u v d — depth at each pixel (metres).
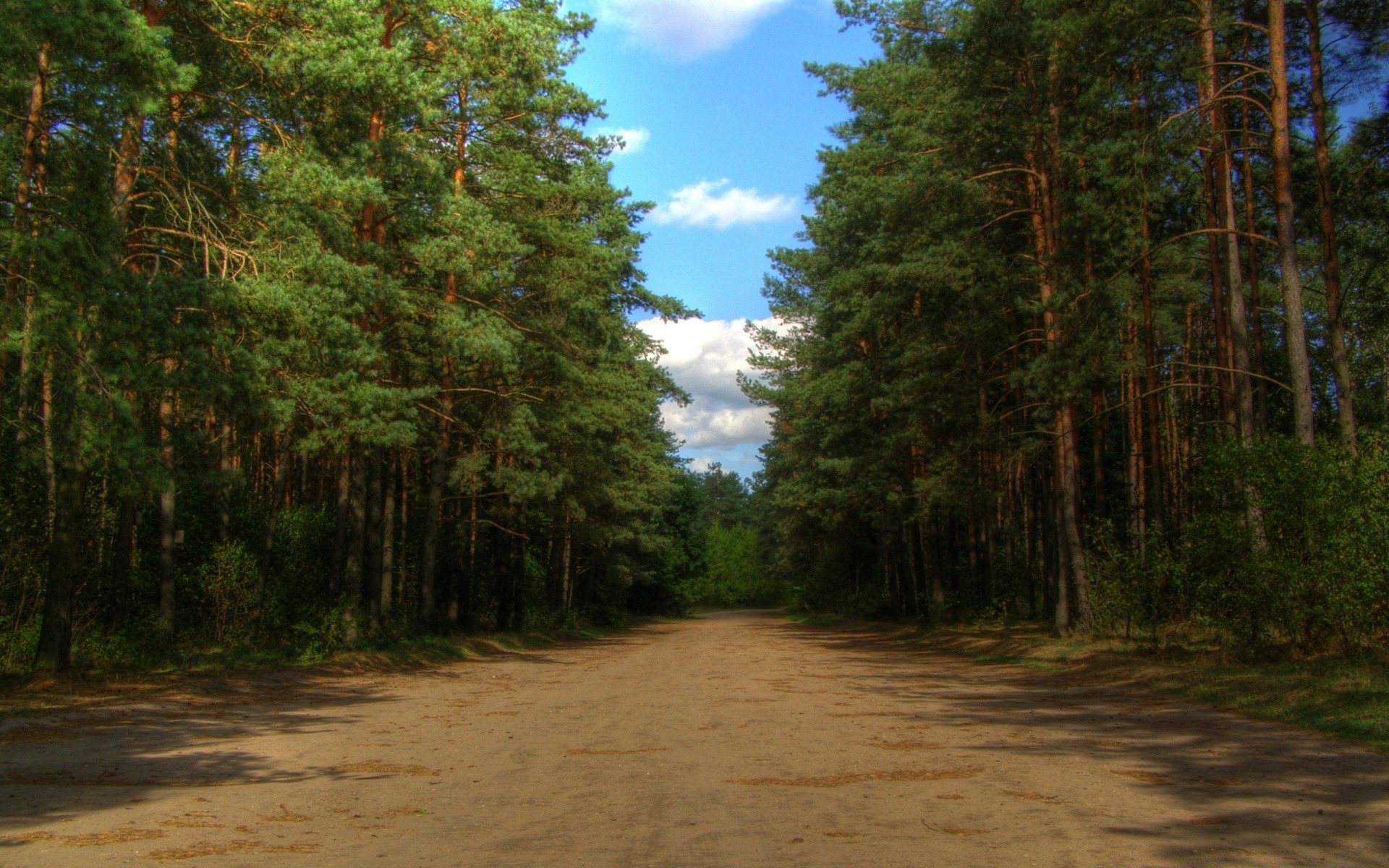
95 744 10.52
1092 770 8.84
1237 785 7.98
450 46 21.62
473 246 21.42
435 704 15.54
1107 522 22.50
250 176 20.17
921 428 30.97
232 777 8.88
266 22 17.03
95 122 13.47
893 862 5.77
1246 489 15.80
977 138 24.17
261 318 15.91
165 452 16.34
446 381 26.86
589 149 27.20
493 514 35.03
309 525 26.86
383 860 5.95
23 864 5.79
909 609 46.25
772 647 34.19
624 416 34.62
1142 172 19.30
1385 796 7.42
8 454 15.81
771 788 8.27
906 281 26.23
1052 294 23.12
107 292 13.10
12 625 15.70
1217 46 20.48
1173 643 19.12
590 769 9.41
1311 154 20.92
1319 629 14.91
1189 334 32.41
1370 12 17.53
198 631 21.72
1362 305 26.80
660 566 76.19
